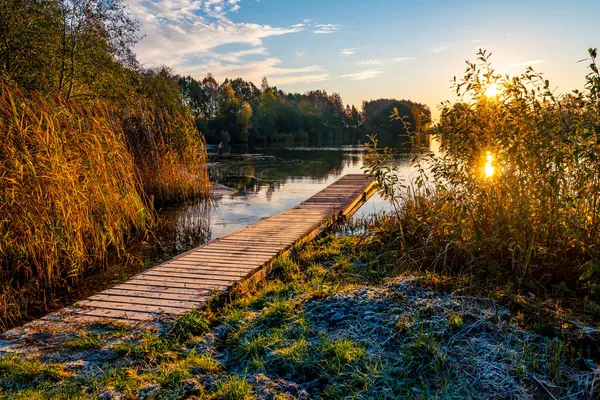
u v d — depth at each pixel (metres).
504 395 3.05
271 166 25.00
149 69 36.94
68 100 8.88
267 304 4.90
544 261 5.10
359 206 12.71
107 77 16.19
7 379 3.36
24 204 6.27
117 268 7.30
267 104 76.81
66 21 14.16
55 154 6.82
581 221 5.00
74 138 7.68
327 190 13.95
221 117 61.59
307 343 3.77
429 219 6.35
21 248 6.19
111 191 8.16
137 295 5.15
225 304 4.98
